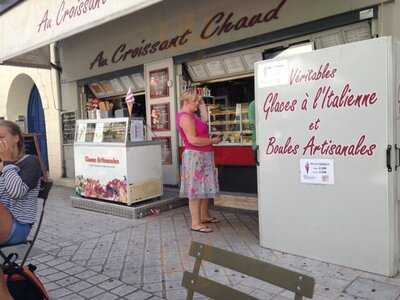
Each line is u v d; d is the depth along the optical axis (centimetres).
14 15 769
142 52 805
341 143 388
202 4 689
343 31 550
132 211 628
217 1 667
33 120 1225
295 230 430
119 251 488
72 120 992
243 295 204
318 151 404
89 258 470
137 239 530
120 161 641
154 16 768
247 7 630
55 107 1033
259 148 451
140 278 407
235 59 682
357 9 520
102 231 574
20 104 1229
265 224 456
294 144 421
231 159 680
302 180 418
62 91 1016
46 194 360
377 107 364
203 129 548
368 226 378
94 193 693
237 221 592
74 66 961
